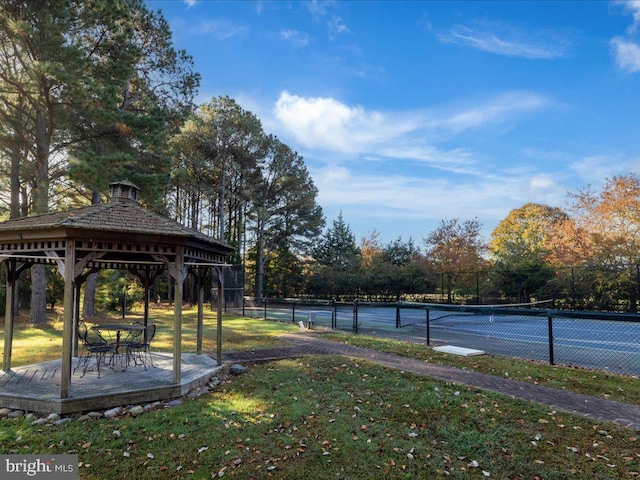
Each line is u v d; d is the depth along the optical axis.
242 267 27.97
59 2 12.46
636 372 7.66
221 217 30.28
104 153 16.81
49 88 13.16
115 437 4.60
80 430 4.79
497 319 19.30
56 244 5.77
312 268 38.06
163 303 31.89
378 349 10.05
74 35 14.36
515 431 4.66
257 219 33.50
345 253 40.59
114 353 8.06
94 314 19.05
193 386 6.48
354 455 4.13
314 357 8.90
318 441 4.47
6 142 14.90
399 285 30.78
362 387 6.57
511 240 37.12
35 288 15.20
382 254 41.69
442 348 9.91
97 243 5.77
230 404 5.77
